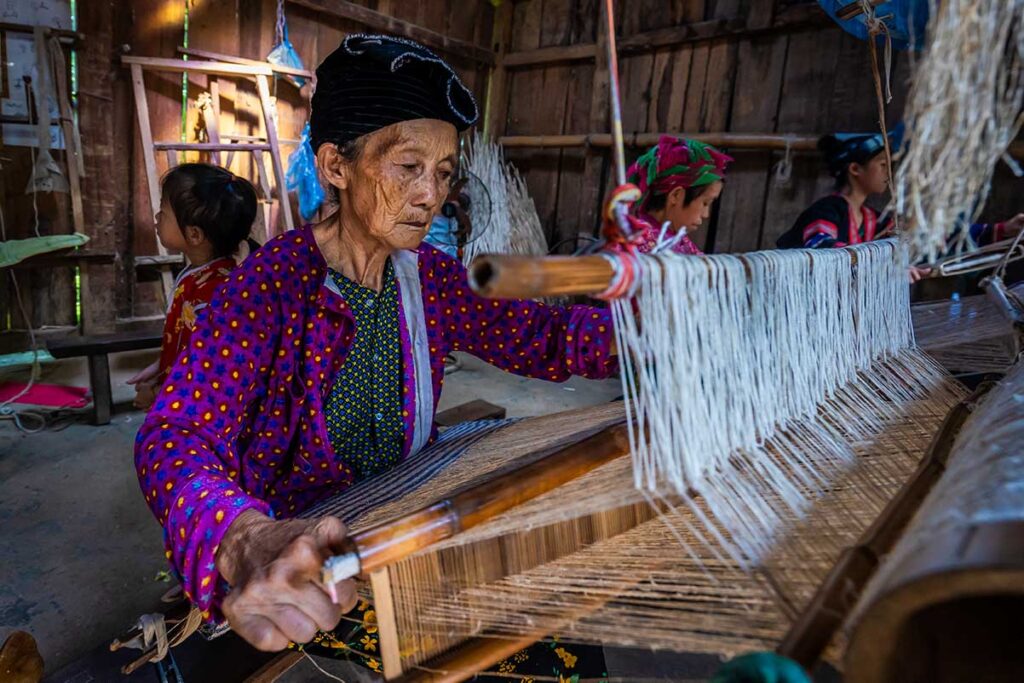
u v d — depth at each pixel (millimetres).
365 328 922
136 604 1645
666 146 1670
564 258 396
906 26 882
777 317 639
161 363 1521
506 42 4859
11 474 2268
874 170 1971
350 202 875
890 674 315
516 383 3629
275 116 3871
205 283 1422
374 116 802
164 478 650
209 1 3602
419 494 781
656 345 476
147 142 3426
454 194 3350
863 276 837
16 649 990
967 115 356
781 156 3545
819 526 519
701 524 566
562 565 589
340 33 4164
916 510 470
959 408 719
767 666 313
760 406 619
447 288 1043
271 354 845
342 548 469
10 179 3209
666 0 3955
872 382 842
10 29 3055
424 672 527
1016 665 324
